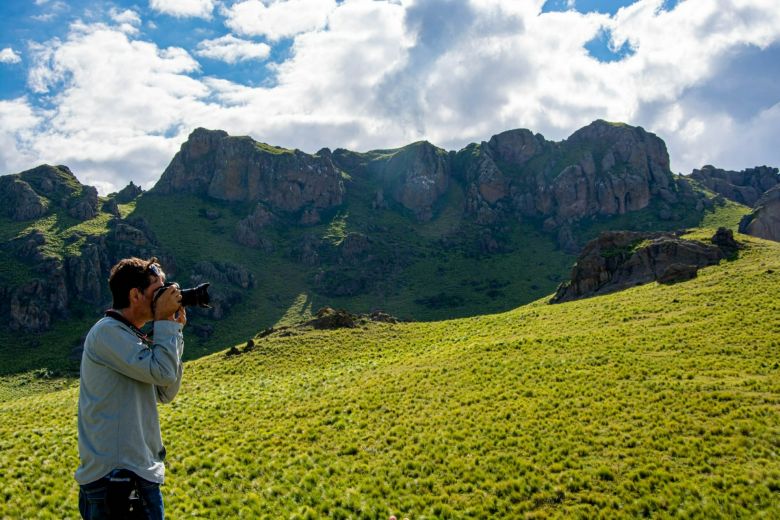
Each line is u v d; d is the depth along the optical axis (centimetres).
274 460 2005
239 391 3988
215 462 1978
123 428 450
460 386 3067
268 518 1459
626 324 4556
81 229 17288
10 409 4119
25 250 15550
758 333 3422
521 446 1961
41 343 12812
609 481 1614
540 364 3341
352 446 2141
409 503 1566
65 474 1850
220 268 18288
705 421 2030
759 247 7162
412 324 7381
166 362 457
